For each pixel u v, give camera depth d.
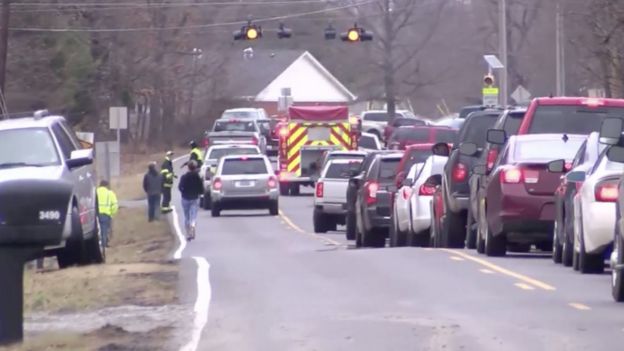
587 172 65.94
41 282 66.56
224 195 159.12
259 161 161.38
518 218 73.06
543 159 74.06
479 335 45.16
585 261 64.06
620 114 80.19
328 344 44.31
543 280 61.81
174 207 175.62
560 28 175.00
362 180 113.06
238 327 48.75
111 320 52.16
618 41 131.25
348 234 119.00
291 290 59.72
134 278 66.81
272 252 90.06
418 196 95.94
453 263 71.19
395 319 49.19
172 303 56.91
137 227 146.88
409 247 92.62
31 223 45.03
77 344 46.28
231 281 64.44
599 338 44.25
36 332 49.69
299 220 153.88
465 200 87.38
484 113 93.12
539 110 80.50
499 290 57.81
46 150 70.06
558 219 70.56
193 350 44.19
